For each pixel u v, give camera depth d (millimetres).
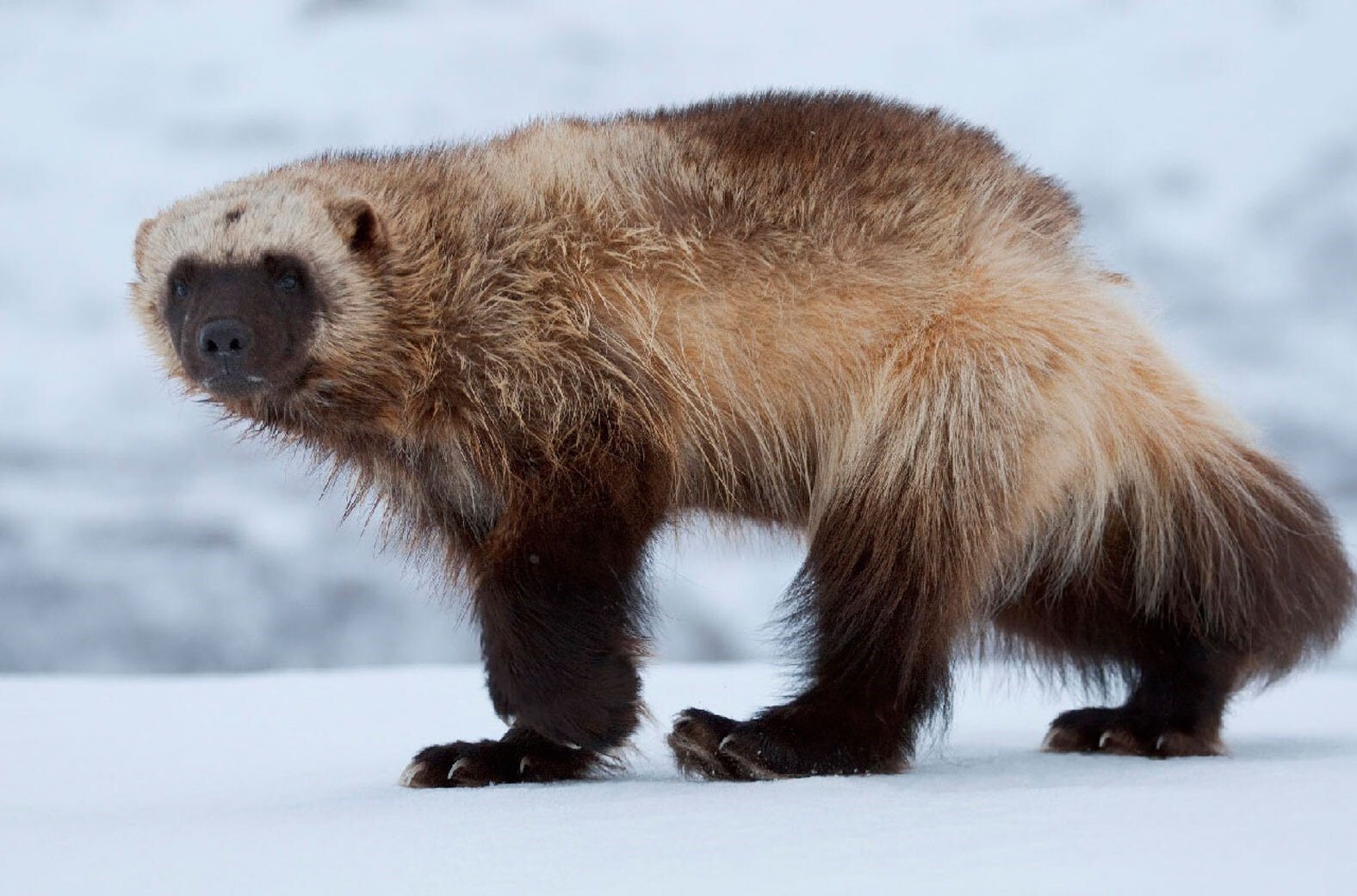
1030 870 5098
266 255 8555
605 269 8469
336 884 5367
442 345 8477
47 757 9484
